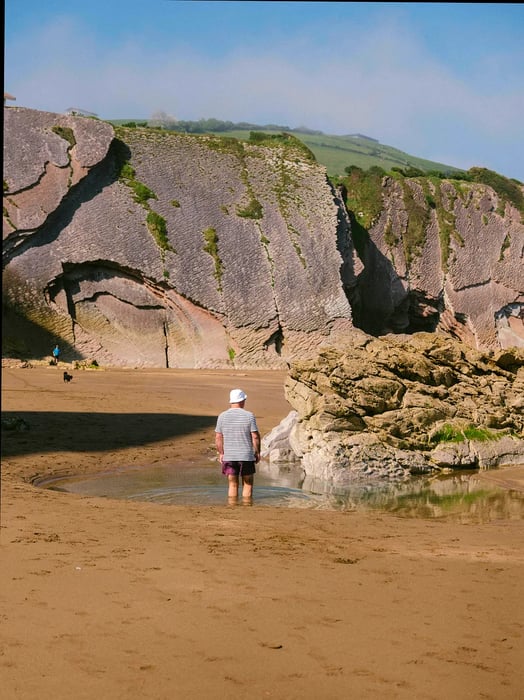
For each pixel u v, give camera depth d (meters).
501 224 100.81
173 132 85.00
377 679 4.82
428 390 18.48
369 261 93.56
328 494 14.70
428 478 16.81
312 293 78.44
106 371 57.09
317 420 17.61
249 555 8.01
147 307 73.88
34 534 8.84
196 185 80.56
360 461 16.66
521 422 19.38
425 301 96.12
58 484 14.88
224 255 76.94
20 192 71.25
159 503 13.15
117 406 28.67
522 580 7.19
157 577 7.00
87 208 73.88
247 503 13.43
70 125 76.31
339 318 78.44
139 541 8.61
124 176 77.50
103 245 72.69
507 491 15.17
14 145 73.00
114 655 5.06
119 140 79.69
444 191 100.19
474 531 10.05
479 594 6.67
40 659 4.96
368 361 18.23
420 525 10.53
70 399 30.36
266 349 75.44
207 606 6.14
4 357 65.69
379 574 7.33
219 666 4.93
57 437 20.62
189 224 77.25
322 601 6.36
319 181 86.19
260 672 4.87
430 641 5.48
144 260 73.50
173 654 5.11
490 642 5.48
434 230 98.06
